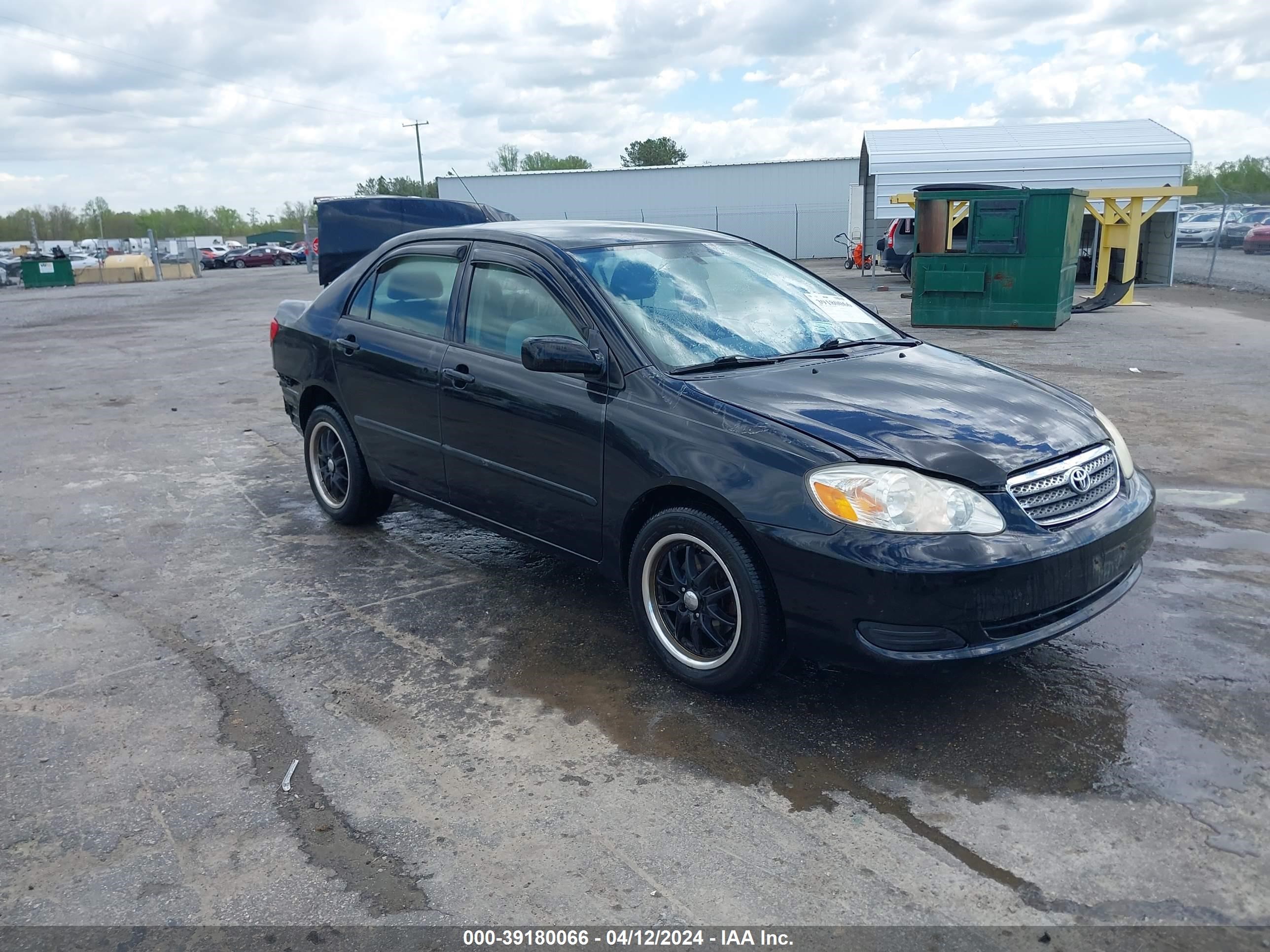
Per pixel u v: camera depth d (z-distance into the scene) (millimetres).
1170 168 20781
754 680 3418
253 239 83312
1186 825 2777
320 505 5680
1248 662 3760
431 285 4723
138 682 3725
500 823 2840
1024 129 23297
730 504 3246
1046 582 3107
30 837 2797
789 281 4703
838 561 3041
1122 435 7402
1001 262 13898
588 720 3412
